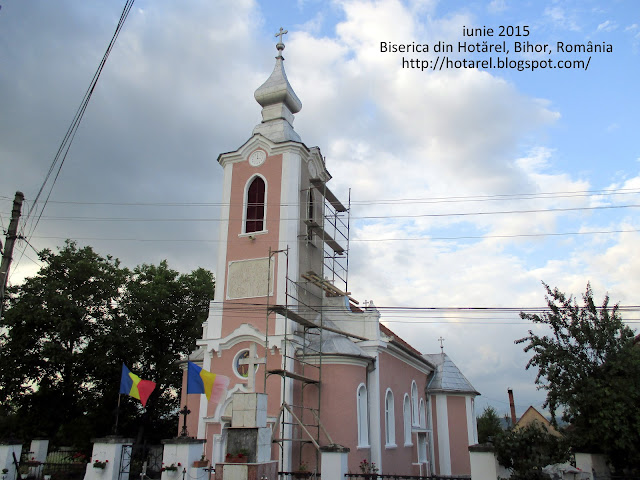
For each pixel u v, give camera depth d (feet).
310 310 103.24
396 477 58.49
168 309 135.23
